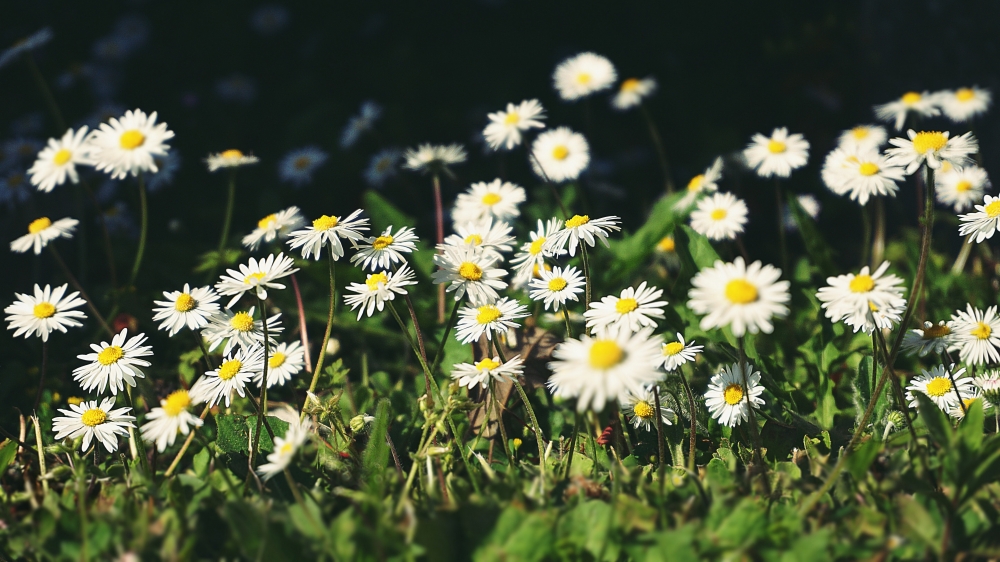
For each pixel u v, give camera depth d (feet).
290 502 1.38
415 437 1.57
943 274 1.94
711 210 1.84
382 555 1.24
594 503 1.29
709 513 1.27
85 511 1.28
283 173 2.33
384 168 2.34
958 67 2.13
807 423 1.53
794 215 1.87
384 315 1.88
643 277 2.00
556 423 1.59
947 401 1.46
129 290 1.83
